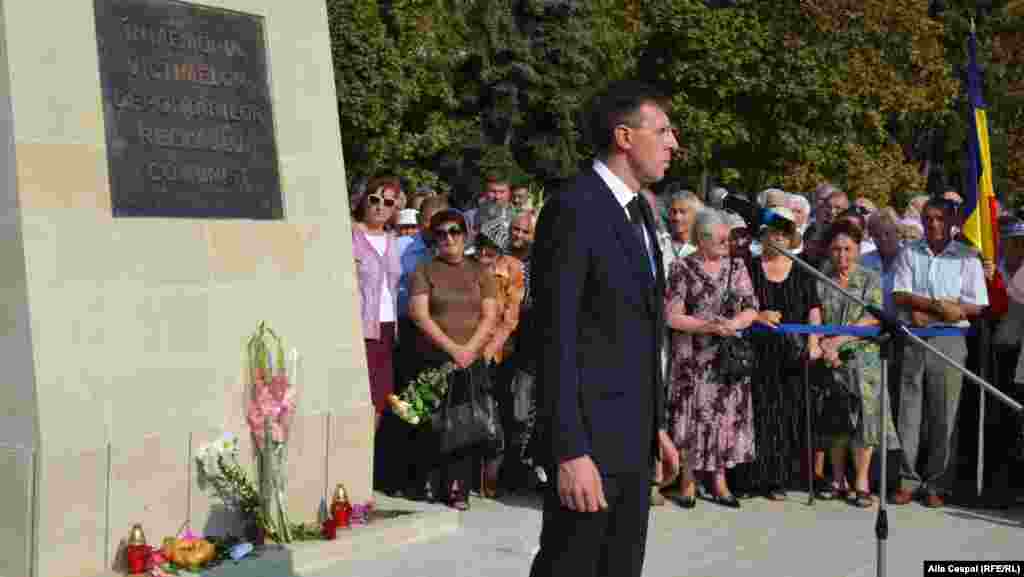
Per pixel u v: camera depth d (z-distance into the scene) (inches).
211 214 225.0
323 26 251.4
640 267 147.7
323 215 245.6
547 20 844.0
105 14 210.8
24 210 195.9
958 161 1112.8
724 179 886.4
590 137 155.2
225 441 217.6
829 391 291.9
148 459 208.7
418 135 823.1
